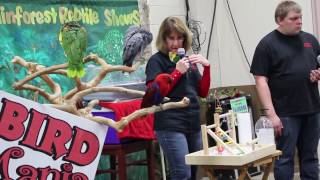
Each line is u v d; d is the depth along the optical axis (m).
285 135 3.29
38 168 2.02
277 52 3.28
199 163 2.58
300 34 3.34
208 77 2.85
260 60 3.31
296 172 4.54
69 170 2.08
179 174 2.77
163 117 2.77
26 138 2.01
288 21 3.22
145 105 2.35
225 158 2.51
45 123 2.04
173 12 5.05
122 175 3.45
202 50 5.34
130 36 2.51
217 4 5.47
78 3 4.09
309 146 3.36
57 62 3.90
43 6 3.84
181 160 2.76
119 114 3.38
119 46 4.39
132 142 3.55
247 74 5.39
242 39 5.41
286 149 3.30
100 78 2.27
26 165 2.00
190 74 2.84
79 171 2.10
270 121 2.99
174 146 2.76
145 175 4.54
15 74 3.62
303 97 3.28
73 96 2.19
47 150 2.04
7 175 1.96
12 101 1.99
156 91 2.32
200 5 5.34
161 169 4.33
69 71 2.09
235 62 5.47
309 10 4.89
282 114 3.30
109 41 4.31
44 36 3.84
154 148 4.18
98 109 3.41
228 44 5.49
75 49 2.06
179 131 2.76
